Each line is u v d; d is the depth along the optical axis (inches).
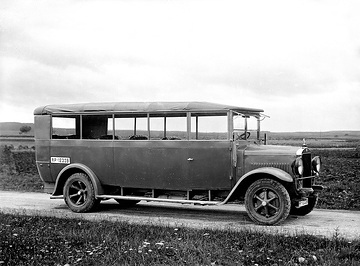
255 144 403.9
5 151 1273.4
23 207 474.6
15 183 725.3
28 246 287.0
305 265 237.9
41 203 507.5
